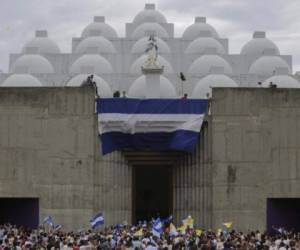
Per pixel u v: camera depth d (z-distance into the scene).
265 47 93.25
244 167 51.19
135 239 34.28
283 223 51.75
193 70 83.44
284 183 51.56
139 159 52.81
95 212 50.41
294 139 51.72
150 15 98.25
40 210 50.81
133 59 86.50
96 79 77.31
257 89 51.66
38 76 83.75
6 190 51.09
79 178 50.66
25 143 51.19
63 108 51.12
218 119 51.28
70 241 33.25
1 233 39.34
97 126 51.09
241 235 38.44
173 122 51.16
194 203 51.62
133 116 51.16
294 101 51.78
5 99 51.41
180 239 32.97
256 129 51.47
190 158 52.03
